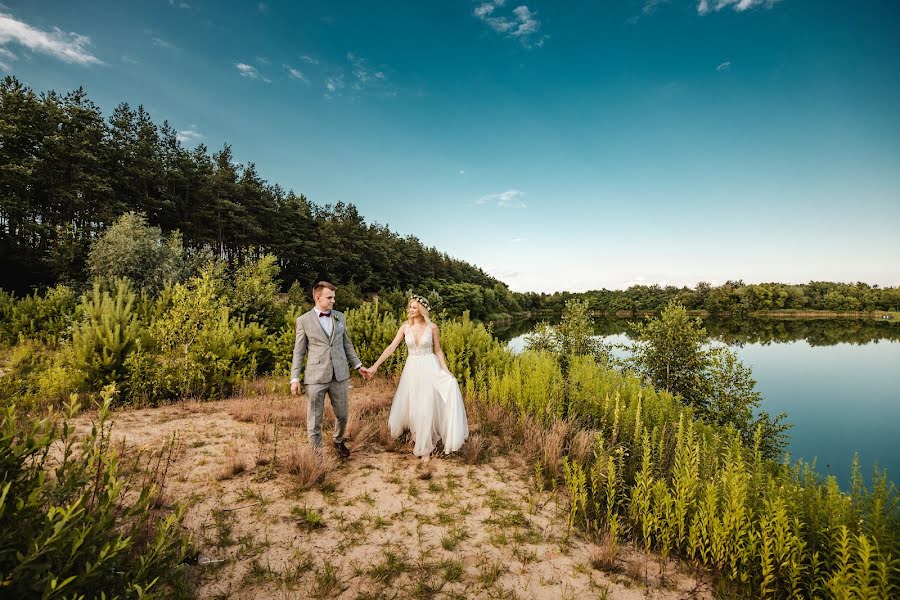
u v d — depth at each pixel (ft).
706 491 10.62
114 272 69.51
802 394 67.00
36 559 5.14
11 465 5.61
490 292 331.16
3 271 93.97
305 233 216.13
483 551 10.37
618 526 11.08
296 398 23.81
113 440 15.21
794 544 8.91
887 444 42.93
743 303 362.12
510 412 20.92
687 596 9.21
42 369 23.81
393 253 279.28
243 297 42.63
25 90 115.65
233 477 13.15
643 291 457.27
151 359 22.91
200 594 8.16
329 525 11.03
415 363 16.56
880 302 364.79
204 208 161.68
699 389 29.12
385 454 16.19
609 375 24.73
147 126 154.40
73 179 116.47
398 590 8.77
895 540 8.75
